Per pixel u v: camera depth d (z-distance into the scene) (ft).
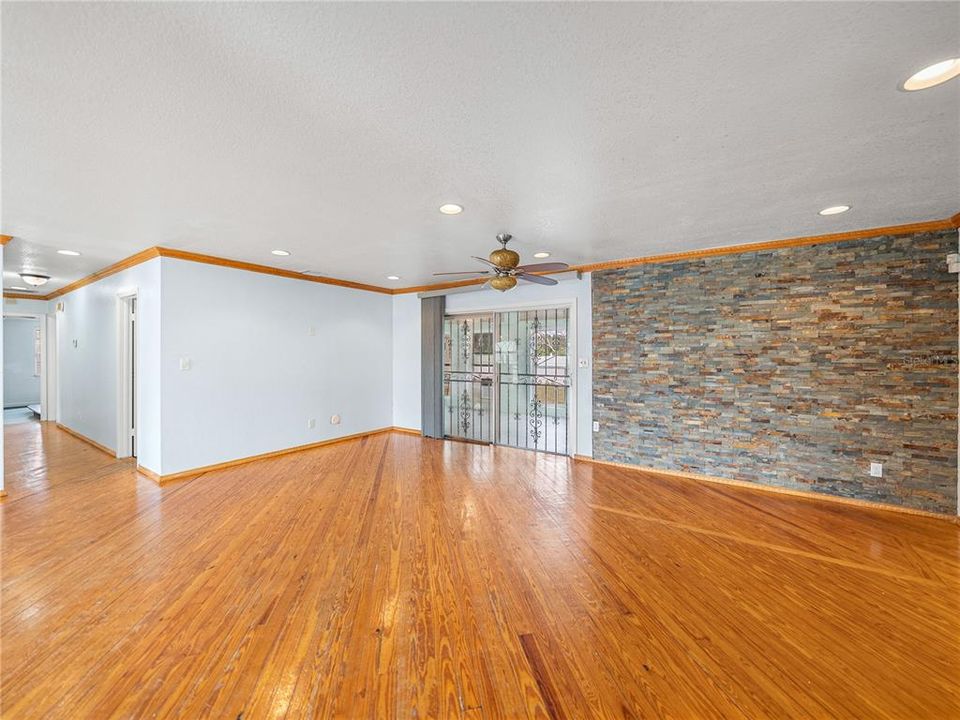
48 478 14.55
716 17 4.28
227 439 15.85
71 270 17.74
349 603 7.61
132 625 6.95
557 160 7.51
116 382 17.12
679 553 9.50
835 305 12.40
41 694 5.56
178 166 7.67
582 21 4.33
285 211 10.14
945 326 11.18
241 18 4.24
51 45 4.56
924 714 5.35
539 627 7.00
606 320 16.34
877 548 9.71
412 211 10.17
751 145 7.01
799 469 13.00
